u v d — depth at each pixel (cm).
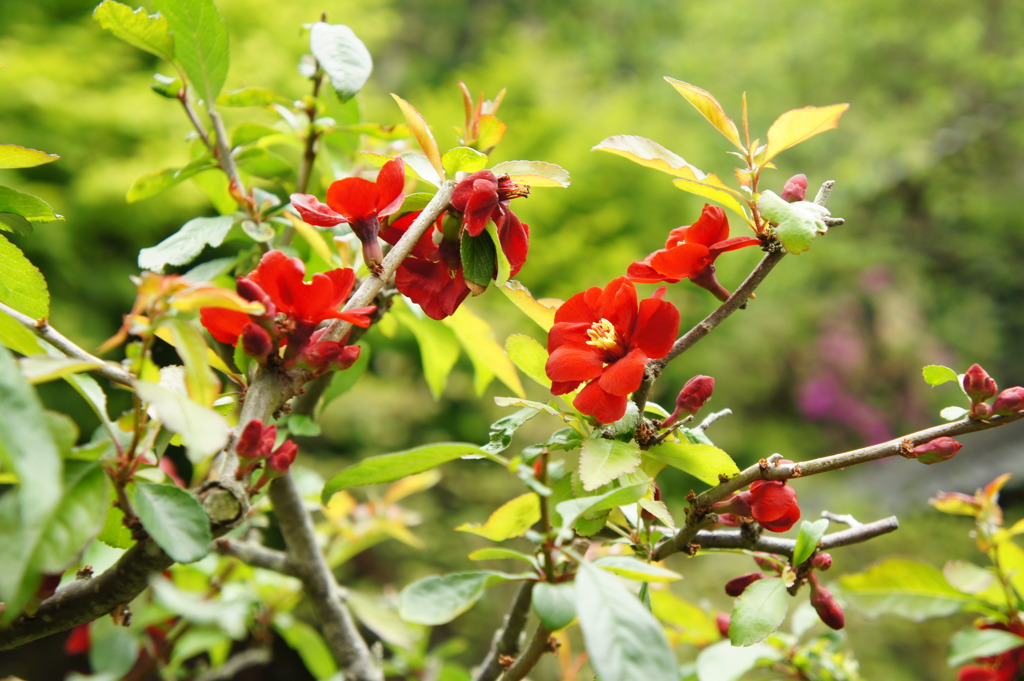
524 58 272
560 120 250
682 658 102
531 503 45
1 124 174
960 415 44
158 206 182
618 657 37
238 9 199
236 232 62
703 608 64
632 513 48
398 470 43
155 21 53
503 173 43
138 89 192
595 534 47
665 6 406
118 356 184
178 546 37
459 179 43
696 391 45
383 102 234
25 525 35
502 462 41
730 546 47
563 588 40
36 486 34
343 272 41
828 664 59
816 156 329
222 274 59
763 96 336
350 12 240
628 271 47
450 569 188
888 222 349
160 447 42
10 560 35
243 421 39
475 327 60
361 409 206
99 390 40
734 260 269
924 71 338
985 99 347
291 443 40
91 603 39
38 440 34
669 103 326
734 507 45
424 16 417
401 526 75
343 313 40
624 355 44
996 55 339
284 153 105
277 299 40
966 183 343
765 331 306
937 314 348
